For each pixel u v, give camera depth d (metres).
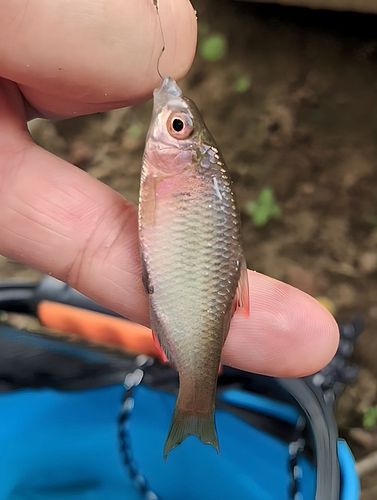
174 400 0.11
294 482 0.10
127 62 0.07
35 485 0.12
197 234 0.07
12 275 0.17
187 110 0.07
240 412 0.11
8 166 0.08
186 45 0.08
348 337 0.14
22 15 0.07
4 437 0.12
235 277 0.07
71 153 0.18
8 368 0.12
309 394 0.10
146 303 0.08
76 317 0.12
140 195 0.07
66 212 0.08
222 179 0.07
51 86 0.07
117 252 0.08
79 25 0.07
